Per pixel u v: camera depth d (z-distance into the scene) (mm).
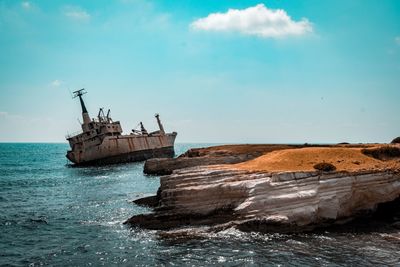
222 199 31922
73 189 60156
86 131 103625
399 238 28062
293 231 29125
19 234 31312
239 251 25328
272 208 29578
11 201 48531
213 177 34062
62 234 31203
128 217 37625
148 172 80062
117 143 105250
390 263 23281
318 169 33906
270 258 24062
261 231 28859
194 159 70062
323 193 30688
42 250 26781
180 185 34000
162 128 134125
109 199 49375
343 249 25656
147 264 23609
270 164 37375
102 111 106938
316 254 24719
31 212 40656
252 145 76188
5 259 24828
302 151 41000
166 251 25797
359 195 32469
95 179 74312
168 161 76625
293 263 23234
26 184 67375
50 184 67250
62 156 188250
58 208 43156
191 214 31891
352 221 32531
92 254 25750
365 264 23094
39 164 123688
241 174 33781
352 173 32531
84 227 33469
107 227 33250
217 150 72688
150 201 44500
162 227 31625
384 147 42250
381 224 31797
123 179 72875
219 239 27672
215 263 23406
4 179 76000
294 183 30797
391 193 33500
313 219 29531
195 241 27484
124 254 25562
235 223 29406
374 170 33625
